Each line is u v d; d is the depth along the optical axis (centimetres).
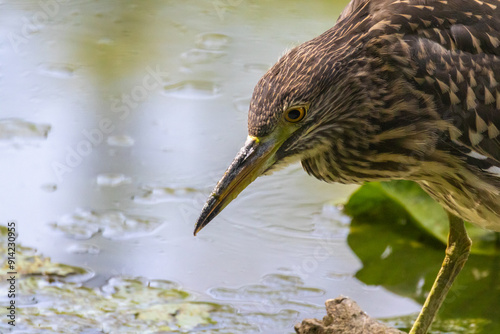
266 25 1745
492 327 1098
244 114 1462
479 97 903
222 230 1237
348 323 933
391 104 882
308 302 1105
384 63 877
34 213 1236
